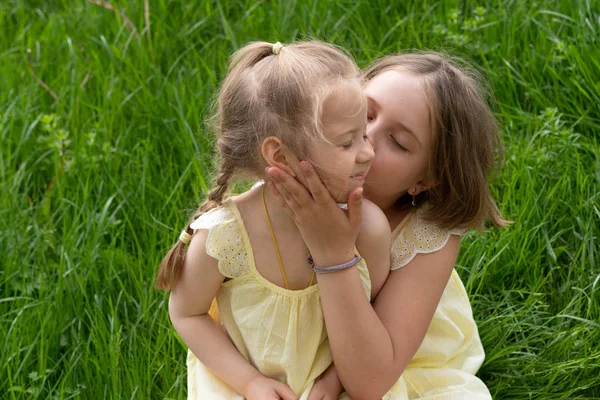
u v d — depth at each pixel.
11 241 3.95
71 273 3.73
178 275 2.79
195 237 2.72
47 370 3.41
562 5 4.74
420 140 2.70
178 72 4.77
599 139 4.28
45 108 4.73
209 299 2.81
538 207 3.86
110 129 4.47
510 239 3.70
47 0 5.64
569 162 4.01
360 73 2.71
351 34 4.82
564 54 4.48
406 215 2.88
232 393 2.86
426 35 4.78
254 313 2.71
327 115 2.38
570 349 3.44
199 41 4.99
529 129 4.27
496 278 3.73
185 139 4.31
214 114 3.01
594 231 3.80
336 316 2.62
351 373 2.69
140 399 3.27
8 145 4.44
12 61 5.04
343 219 2.52
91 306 3.70
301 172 2.47
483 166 2.84
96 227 3.96
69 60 4.98
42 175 4.45
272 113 2.43
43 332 3.47
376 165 2.70
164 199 4.11
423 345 3.05
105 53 5.01
